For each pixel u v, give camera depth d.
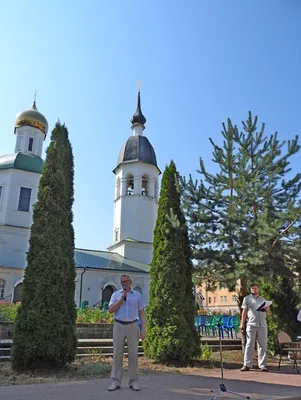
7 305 18.88
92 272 30.02
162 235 10.95
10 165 32.34
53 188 9.75
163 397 5.59
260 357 8.98
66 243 9.57
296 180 11.23
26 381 7.15
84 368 8.33
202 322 17.61
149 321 10.26
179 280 10.38
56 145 10.28
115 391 6.07
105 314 16.75
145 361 9.96
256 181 10.95
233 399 5.51
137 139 38.72
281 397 5.63
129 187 37.81
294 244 10.34
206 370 8.88
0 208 31.44
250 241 10.31
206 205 11.29
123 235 35.69
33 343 8.23
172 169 11.84
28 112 35.94
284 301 12.22
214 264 10.80
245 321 10.23
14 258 30.34
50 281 8.81
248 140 11.72
